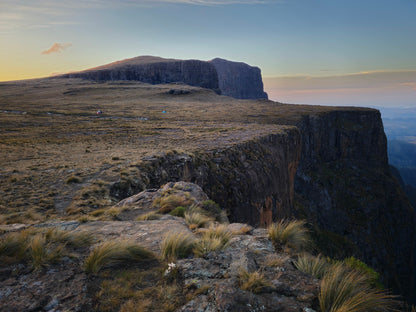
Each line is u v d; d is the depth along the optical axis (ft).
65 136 123.65
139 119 208.54
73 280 12.08
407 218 306.35
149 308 10.42
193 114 248.11
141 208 29.73
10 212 33.99
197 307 10.43
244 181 82.33
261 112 281.33
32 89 521.65
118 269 13.20
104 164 61.41
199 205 29.40
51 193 41.81
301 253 15.53
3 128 139.33
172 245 15.30
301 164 269.03
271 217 99.96
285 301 10.78
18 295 10.85
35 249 13.65
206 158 79.20
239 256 14.73
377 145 350.23
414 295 291.99
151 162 61.41
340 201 281.95
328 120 310.24
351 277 11.79
